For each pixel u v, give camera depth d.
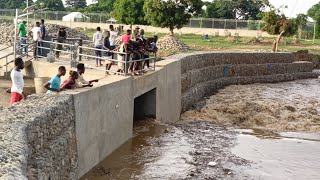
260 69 40.12
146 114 19.80
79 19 71.44
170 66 22.00
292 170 15.16
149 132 18.06
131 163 14.27
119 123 15.46
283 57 43.56
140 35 19.33
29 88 18.53
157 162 14.60
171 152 15.88
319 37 78.19
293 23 51.12
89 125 12.89
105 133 14.20
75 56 18.88
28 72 20.59
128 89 16.16
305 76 45.09
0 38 34.66
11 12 62.84
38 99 11.45
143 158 14.90
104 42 20.44
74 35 35.56
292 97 32.09
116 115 15.12
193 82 29.42
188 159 15.23
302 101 30.41
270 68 41.16
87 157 12.78
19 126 8.80
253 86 37.31
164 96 20.97
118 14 62.00
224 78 36.34
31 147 9.09
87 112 12.73
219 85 35.03
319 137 20.89
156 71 19.45
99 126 13.67
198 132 19.94
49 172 9.35
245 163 15.46
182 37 60.94
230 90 34.09
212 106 26.80
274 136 20.62
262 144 18.69
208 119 24.11
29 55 22.22
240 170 14.59
